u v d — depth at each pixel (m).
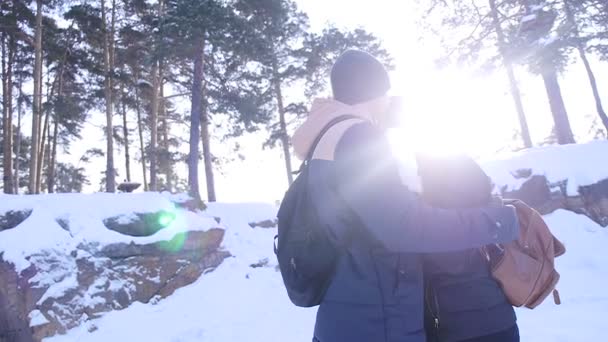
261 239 11.98
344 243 1.42
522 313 5.73
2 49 22.86
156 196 10.71
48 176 28.56
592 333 4.65
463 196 1.53
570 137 14.47
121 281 8.34
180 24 14.66
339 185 1.39
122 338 6.98
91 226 8.89
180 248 9.52
